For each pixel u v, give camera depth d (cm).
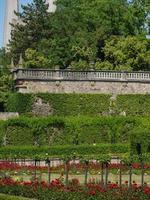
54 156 6128
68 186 3819
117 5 9931
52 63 9450
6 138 7212
